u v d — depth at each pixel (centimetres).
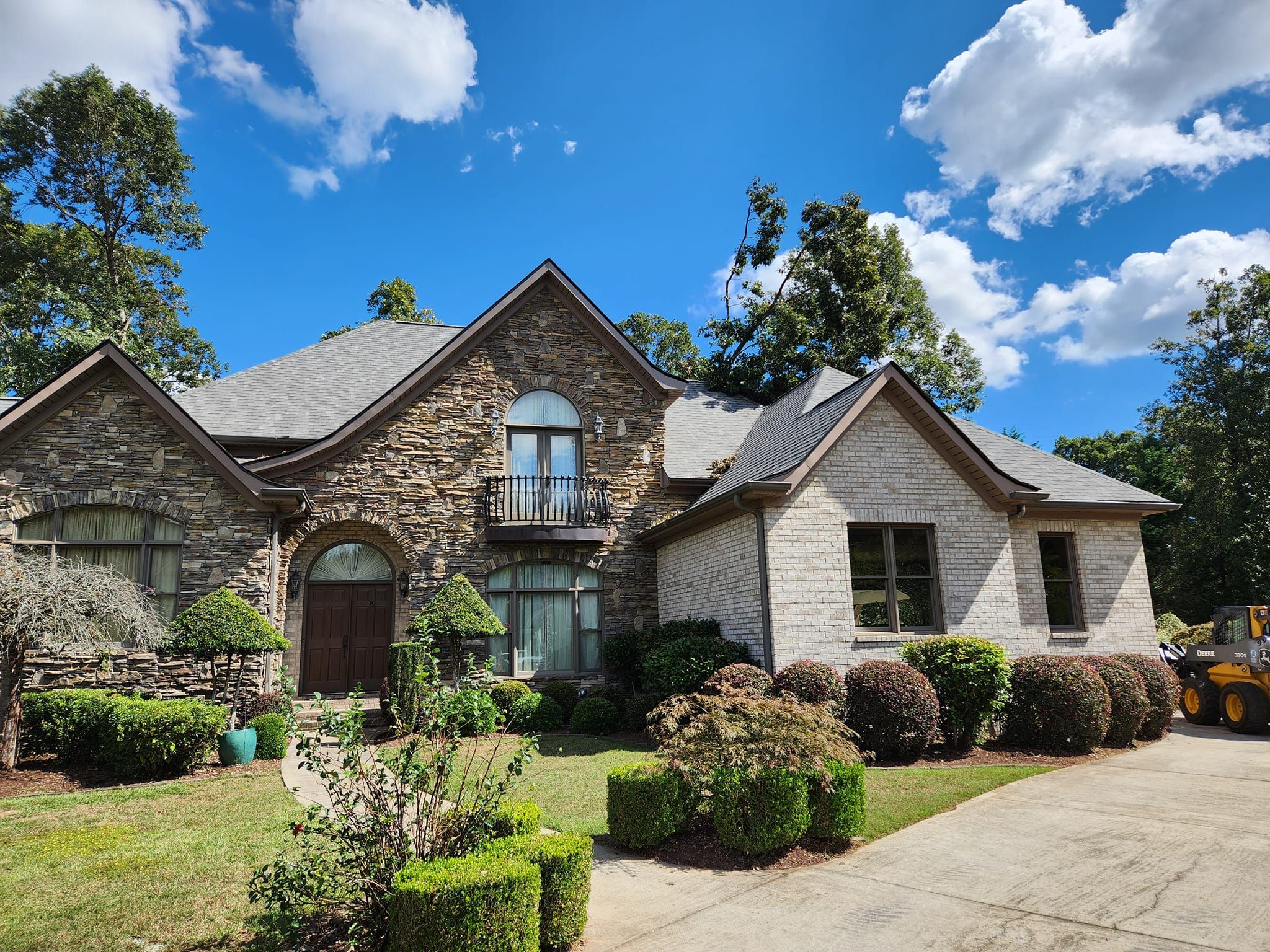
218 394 1619
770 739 657
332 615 1531
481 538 1555
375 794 461
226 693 1161
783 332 2798
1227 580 3281
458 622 1309
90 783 921
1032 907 498
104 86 3105
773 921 491
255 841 668
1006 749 1084
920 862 605
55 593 965
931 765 984
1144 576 1516
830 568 1202
